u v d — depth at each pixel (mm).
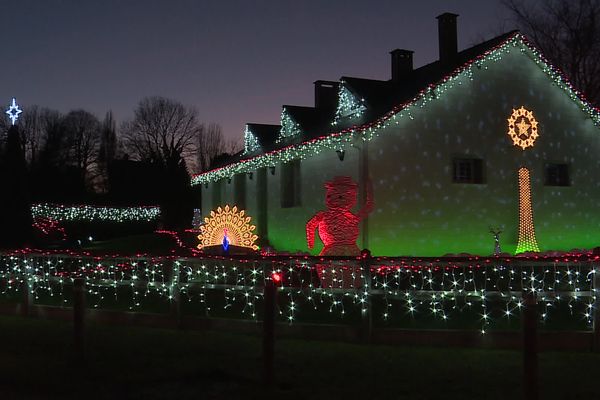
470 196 22031
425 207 21234
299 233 24656
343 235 14625
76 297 8453
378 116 20875
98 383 7531
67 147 75250
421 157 21297
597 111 24422
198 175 36031
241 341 9680
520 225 22672
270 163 26766
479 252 22031
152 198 60344
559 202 23734
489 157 22453
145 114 75500
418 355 8633
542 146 23547
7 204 25875
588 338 8953
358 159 20828
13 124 26500
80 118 77375
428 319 11281
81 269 18719
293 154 24453
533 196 23172
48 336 10391
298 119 27109
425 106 21469
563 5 36750
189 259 11234
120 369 8117
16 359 8773
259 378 7594
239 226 23359
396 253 20609
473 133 22219
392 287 16000
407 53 25781
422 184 21250
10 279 16266
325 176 22812
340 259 9930
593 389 7098
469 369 7902
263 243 26797
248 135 32094
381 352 8812
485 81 22562
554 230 23531
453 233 21641
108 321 11578
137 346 9398
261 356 8664
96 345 9508
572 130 24219
